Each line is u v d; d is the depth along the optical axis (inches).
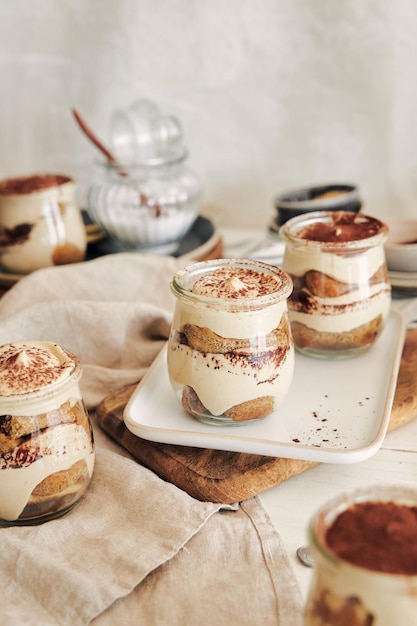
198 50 39.9
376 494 19.5
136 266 32.3
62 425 23.2
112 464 25.0
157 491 24.0
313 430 25.5
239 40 39.3
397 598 18.0
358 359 29.1
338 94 39.2
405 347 29.8
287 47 38.9
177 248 37.2
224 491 24.1
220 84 40.3
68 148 43.2
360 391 27.3
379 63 38.3
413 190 40.1
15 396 22.5
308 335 28.6
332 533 18.8
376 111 39.1
